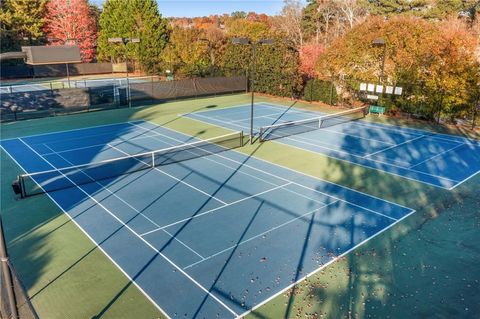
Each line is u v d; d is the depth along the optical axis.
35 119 28.06
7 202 14.37
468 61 26.52
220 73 43.66
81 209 13.90
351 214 13.91
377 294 9.62
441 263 11.02
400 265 10.87
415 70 28.84
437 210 14.36
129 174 17.33
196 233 12.34
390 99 30.86
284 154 20.70
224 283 9.89
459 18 52.03
